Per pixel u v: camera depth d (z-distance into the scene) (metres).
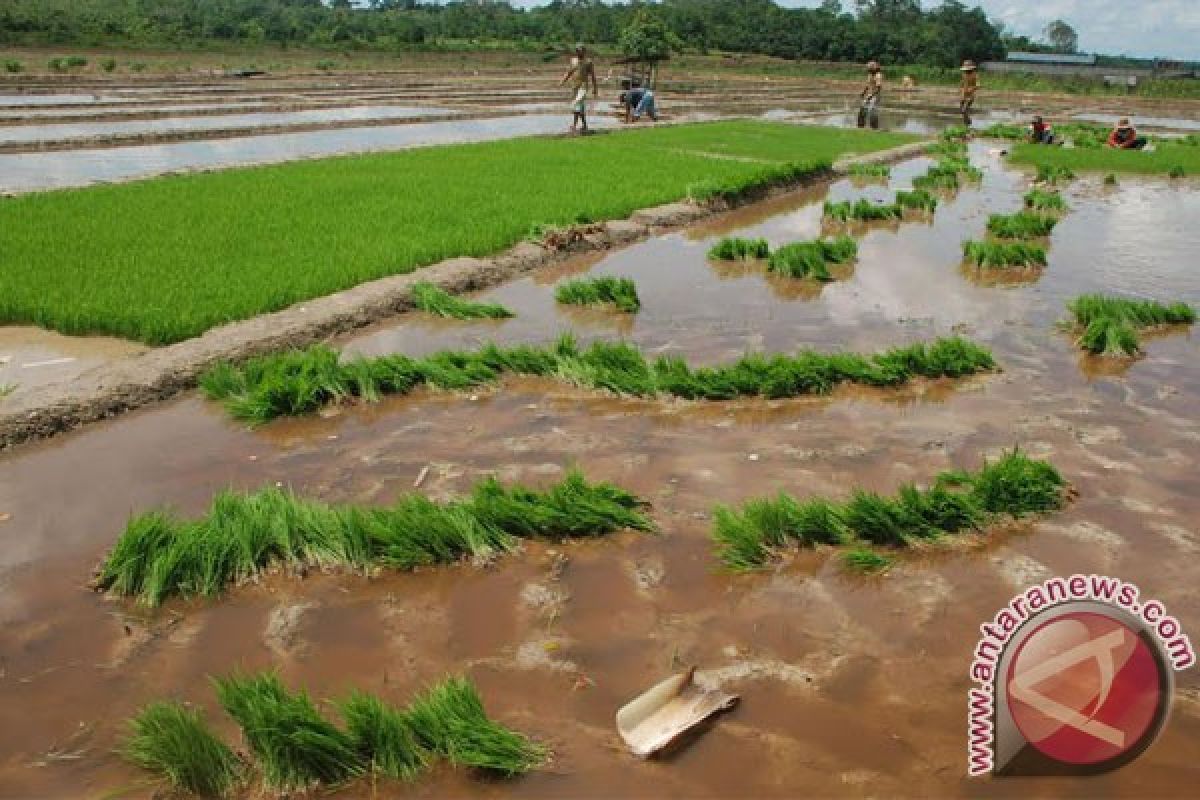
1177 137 33.59
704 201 15.75
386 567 5.16
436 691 3.98
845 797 3.67
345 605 4.88
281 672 4.36
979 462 6.54
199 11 72.31
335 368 7.50
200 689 4.24
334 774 3.69
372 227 12.20
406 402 7.48
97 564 5.14
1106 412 7.49
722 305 10.50
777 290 11.21
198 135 22.83
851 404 7.62
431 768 3.77
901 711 4.12
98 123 24.88
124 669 4.36
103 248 10.48
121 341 8.11
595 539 5.48
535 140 22.84
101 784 3.69
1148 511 5.85
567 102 36.25
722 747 3.91
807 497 5.99
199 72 41.59
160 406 7.25
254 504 5.34
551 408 7.42
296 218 12.52
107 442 6.64
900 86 57.09
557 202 14.53
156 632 4.63
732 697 4.11
